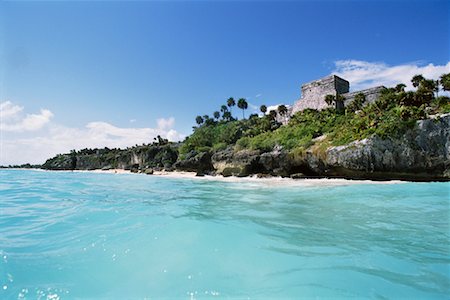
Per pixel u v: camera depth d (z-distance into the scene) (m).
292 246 6.58
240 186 21.36
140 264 5.57
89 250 6.25
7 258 5.70
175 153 58.03
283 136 33.88
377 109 29.97
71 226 8.19
